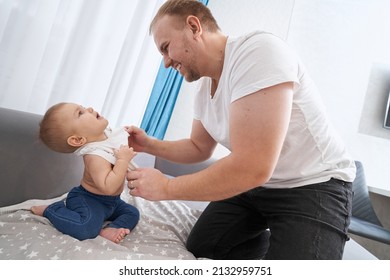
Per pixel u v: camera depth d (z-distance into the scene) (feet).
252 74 1.97
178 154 3.27
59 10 3.26
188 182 2.04
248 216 3.15
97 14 3.60
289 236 2.29
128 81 4.62
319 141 2.39
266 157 1.86
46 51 3.27
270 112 1.87
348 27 7.28
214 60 2.37
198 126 3.26
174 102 6.67
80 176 3.48
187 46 2.25
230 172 1.91
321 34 7.38
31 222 2.41
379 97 7.05
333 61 7.32
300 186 2.46
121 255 2.13
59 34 3.32
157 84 5.85
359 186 6.19
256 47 2.07
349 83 7.23
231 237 3.15
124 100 4.99
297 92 2.27
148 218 3.25
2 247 2.01
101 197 2.66
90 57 3.71
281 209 2.54
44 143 2.69
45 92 3.36
